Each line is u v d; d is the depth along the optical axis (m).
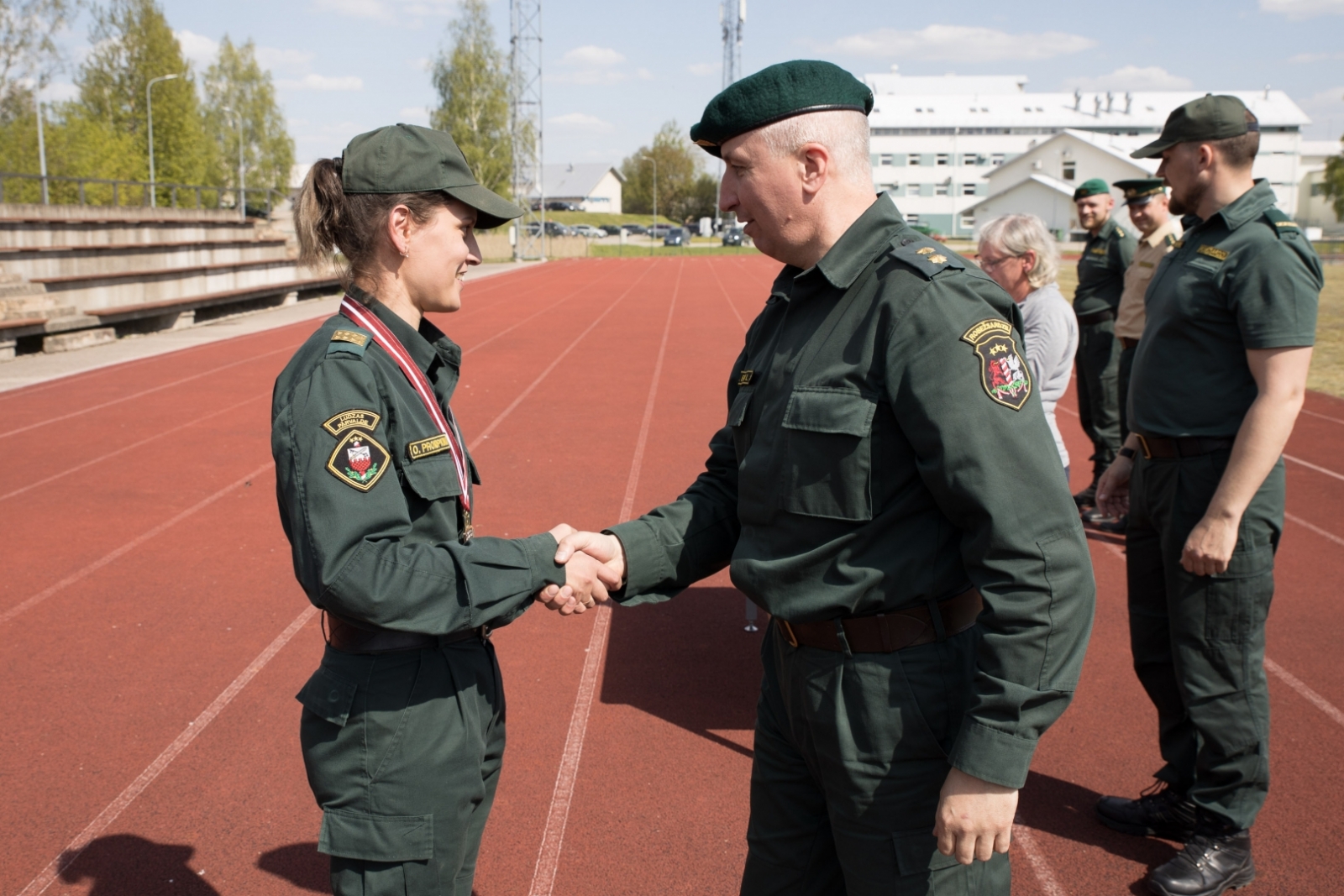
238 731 3.42
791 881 1.90
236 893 2.59
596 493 6.51
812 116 1.62
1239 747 2.47
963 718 1.62
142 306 16.02
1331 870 2.61
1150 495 2.63
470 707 1.70
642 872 2.68
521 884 2.62
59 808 2.96
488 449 7.75
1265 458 2.30
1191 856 2.54
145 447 7.77
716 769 3.19
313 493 1.51
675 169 87.56
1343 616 4.33
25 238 15.09
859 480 1.57
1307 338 2.30
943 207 72.31
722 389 10.52
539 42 48.19
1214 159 2.48
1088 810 2.94
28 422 8.69
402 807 1.63
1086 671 3.87
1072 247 48.06
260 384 10.80
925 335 1.49
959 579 1.62
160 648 4.09
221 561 5.16
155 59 42.69
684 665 3.96
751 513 1.74
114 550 5.33
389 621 1.52
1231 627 2.45
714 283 28.98
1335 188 60.75
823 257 1.66
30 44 27.19
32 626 4.32
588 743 3.35
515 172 48.44
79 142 33.34
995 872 1.67
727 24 61.38
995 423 1.46
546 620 4.41
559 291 25.42
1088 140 58.00
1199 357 2.49
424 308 1.77
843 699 1.64
